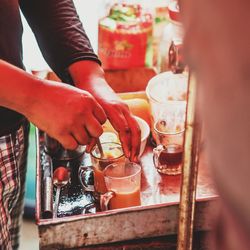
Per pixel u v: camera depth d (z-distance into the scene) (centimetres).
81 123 100
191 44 28
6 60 116
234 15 26
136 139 113
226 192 27
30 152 225
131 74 157
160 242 106
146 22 158
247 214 26
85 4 197
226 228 29
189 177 67
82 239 103
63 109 98
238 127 26
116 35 158
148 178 122
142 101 142
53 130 100
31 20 135
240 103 26
